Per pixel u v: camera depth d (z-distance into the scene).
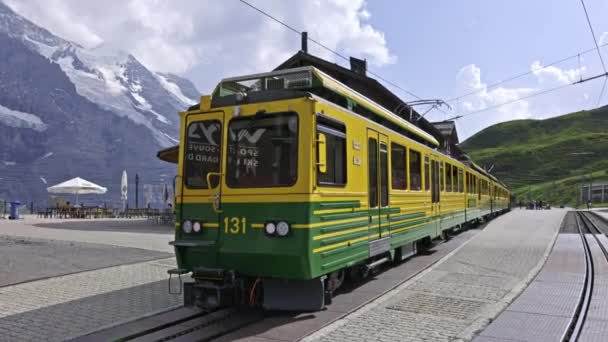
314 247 6.35
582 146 144.25
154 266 11.26
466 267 10.96
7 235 17.91
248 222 6.58
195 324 6.57
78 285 9.09
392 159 9.82
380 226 8.95
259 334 6.05
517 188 129.25
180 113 7.32
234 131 6.89
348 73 23.09
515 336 5.88
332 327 6.28
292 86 7.53
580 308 7.24
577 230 22.05
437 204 13.73
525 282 9.16
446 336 5.87
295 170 6.41
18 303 7.67
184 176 7.12
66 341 5.80
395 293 8.28
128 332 6.16
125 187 37.44
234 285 6.65
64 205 35.84
